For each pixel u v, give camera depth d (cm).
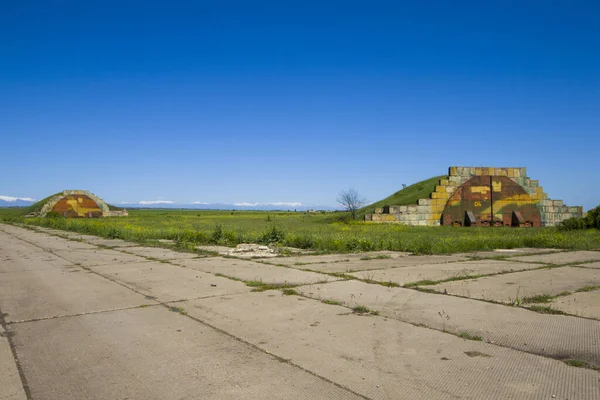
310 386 457
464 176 5238
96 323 715
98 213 9975
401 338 611
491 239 2178
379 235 2873
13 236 3269
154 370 509
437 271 1212
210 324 696
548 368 496
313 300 856
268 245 2023
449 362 518
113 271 1308
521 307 779
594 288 948
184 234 2489
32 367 526
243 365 519
